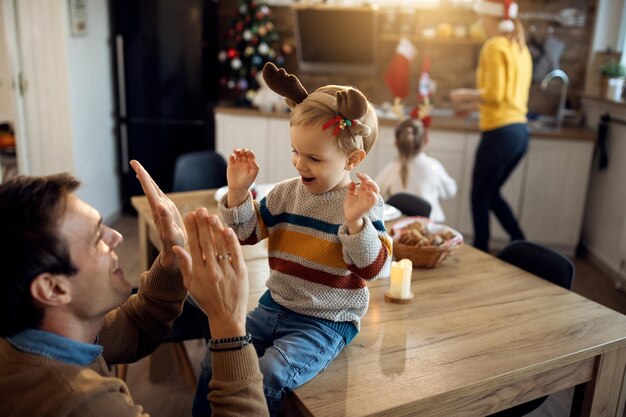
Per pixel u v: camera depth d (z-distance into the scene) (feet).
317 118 3.71
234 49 15.75
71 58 13.84
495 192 13.17
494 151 12.53
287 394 4.02
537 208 14.53
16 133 14.02
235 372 3.33
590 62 15.31
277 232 4.27
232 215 4.13
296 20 15.56
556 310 5.57
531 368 4.52
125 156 16.48
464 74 16.24
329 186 3.96
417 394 4.04
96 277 3.22
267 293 4.58
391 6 15.90
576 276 13.30
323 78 16.92
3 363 2.99
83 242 3.14
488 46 12.20
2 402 2.88
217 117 15.60
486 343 4.86
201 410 4.15
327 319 4.23
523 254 7.00
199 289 3.35
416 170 10.29
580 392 5.26
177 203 8.63
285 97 4.00
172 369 8.71
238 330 3.38
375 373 4.29
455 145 14.34
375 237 3.74
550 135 13.98
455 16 15.74
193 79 15.60
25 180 3.10
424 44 16.21
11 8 13.35
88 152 14.96
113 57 16.33
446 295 5.83
